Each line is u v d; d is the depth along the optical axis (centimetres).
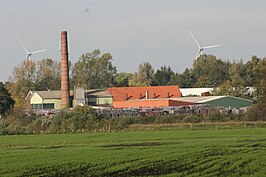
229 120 16975
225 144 10500
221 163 7325
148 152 9162
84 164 7531
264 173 6284
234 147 9800
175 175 6250
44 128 16750
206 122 16725
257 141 11162
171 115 17525
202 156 8281
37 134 15825
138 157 8319
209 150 9262
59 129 16525
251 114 16938
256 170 6569
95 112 17512
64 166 7350
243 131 14325
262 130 14512
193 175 6203
